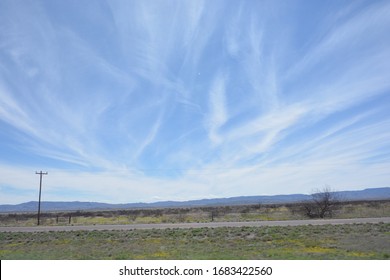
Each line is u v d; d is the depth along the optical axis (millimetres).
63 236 31047
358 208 65438
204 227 34781
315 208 51312
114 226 41094
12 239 30562
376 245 20688
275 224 35875
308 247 20859
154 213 88875
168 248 22266
